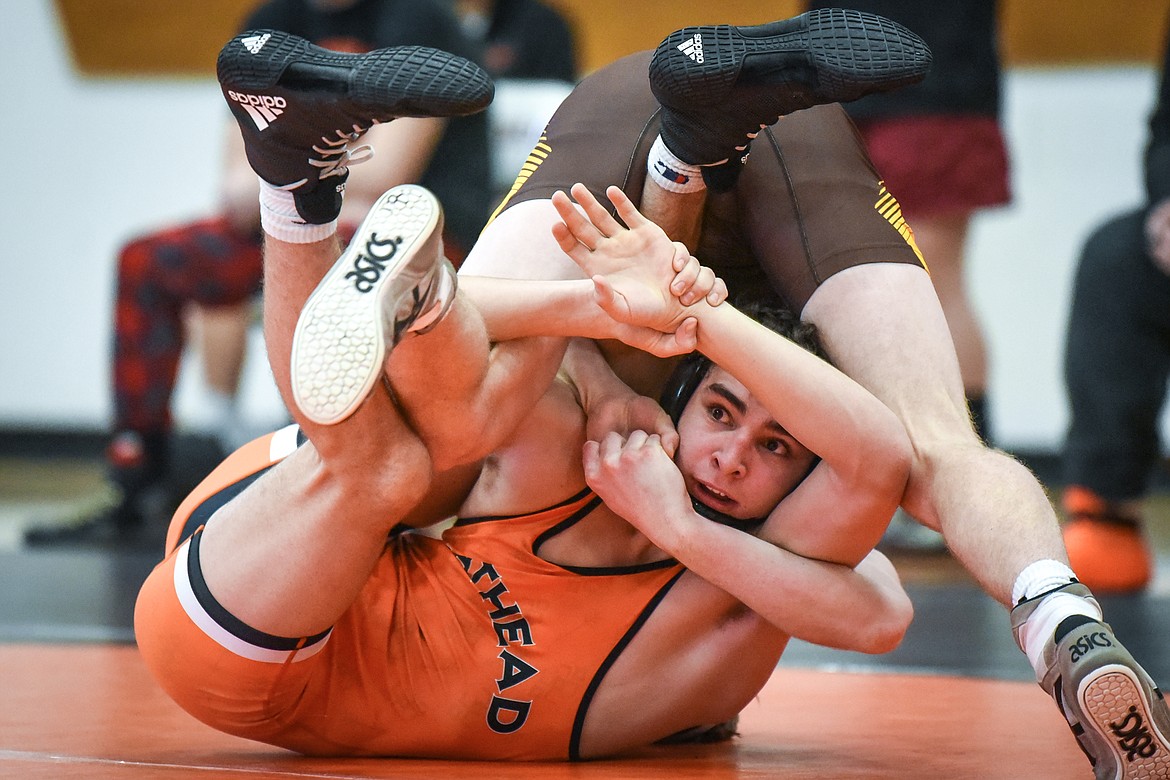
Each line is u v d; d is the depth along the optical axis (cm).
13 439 3016
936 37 1506
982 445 668
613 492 638
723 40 618
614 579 653
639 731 674
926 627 1207
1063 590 580
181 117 2911
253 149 582
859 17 611
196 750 677
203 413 2822
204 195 2925
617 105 746
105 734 713
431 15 1533
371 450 580
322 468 588
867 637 652
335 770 625
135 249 1827
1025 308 2647
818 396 611
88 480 2748
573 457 655
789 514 645
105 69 2911
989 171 1530
